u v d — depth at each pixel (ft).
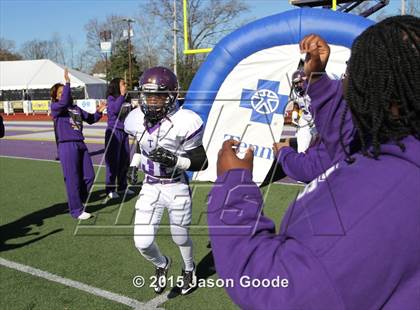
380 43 3.11
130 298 11.40
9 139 52.13
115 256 14.33
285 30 22.04
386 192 2.88
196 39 107.65
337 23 21.35
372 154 3.12
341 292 2.77
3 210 20.21
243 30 22.80
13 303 11.22
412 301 2.87
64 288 12.04
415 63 3.00
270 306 2.87
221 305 10.94
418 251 2.85
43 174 28.89
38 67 123.03
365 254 2.77
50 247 15.26
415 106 3.01
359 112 3.21
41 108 104.88
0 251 14.94
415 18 3.19
